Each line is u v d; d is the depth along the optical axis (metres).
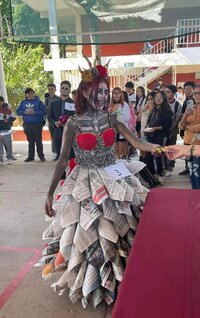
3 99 6.71
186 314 1.05
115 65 12.55
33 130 6.67
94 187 2.07
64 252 2.13
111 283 2.06
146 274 1.26
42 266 2.69
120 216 2.12
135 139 2.27
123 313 1.10
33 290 2.44
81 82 2.14
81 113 2.16
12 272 2.69
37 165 6.49
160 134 4.83
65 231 2.15
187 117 4.30
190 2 3.14
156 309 1.08
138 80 12.67
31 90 6.65
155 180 4.82
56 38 3.54
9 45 15.71
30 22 3.48
